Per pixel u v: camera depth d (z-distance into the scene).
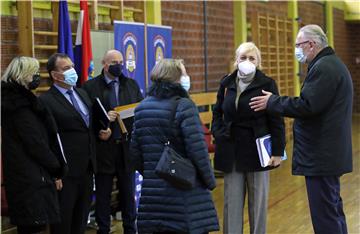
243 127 4.02
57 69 4.07
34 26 5.21
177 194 3.29
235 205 4.08
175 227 3.27
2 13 4.83
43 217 3.79
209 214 3.36
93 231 5.18
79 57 5.10
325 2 15.20
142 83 6.02
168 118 3.32
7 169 3.79
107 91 4.74
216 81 9.22
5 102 3.76
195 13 8.52
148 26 6.11
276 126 3.99
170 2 7.78
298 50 3.67
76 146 4.09
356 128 13.78
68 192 4.07
